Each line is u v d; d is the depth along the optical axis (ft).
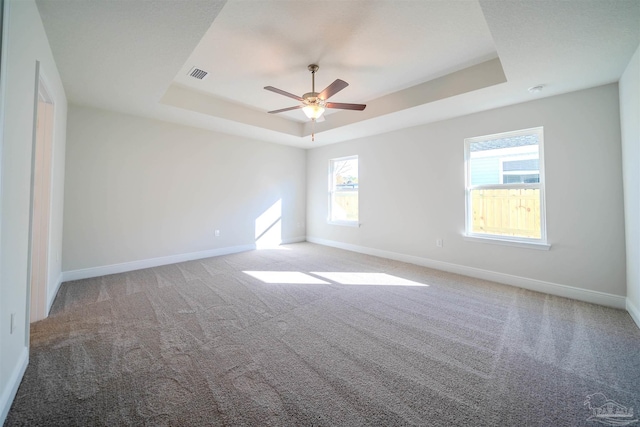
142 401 4.73
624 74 8.23
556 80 8.93
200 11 6.03
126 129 12.84
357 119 13.94
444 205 13.51
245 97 13.06
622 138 8.73
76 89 10.07
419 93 11.39
